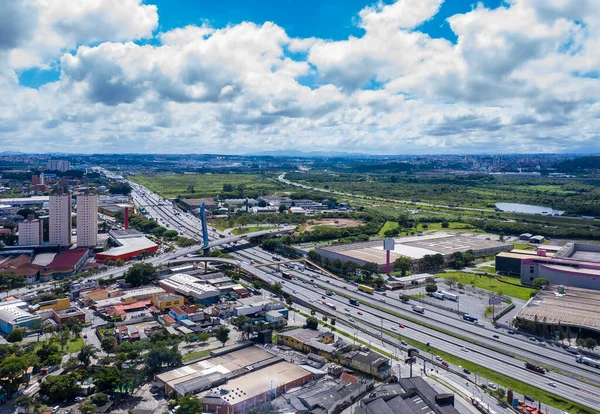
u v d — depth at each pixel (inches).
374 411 7578.7
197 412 7642.7
